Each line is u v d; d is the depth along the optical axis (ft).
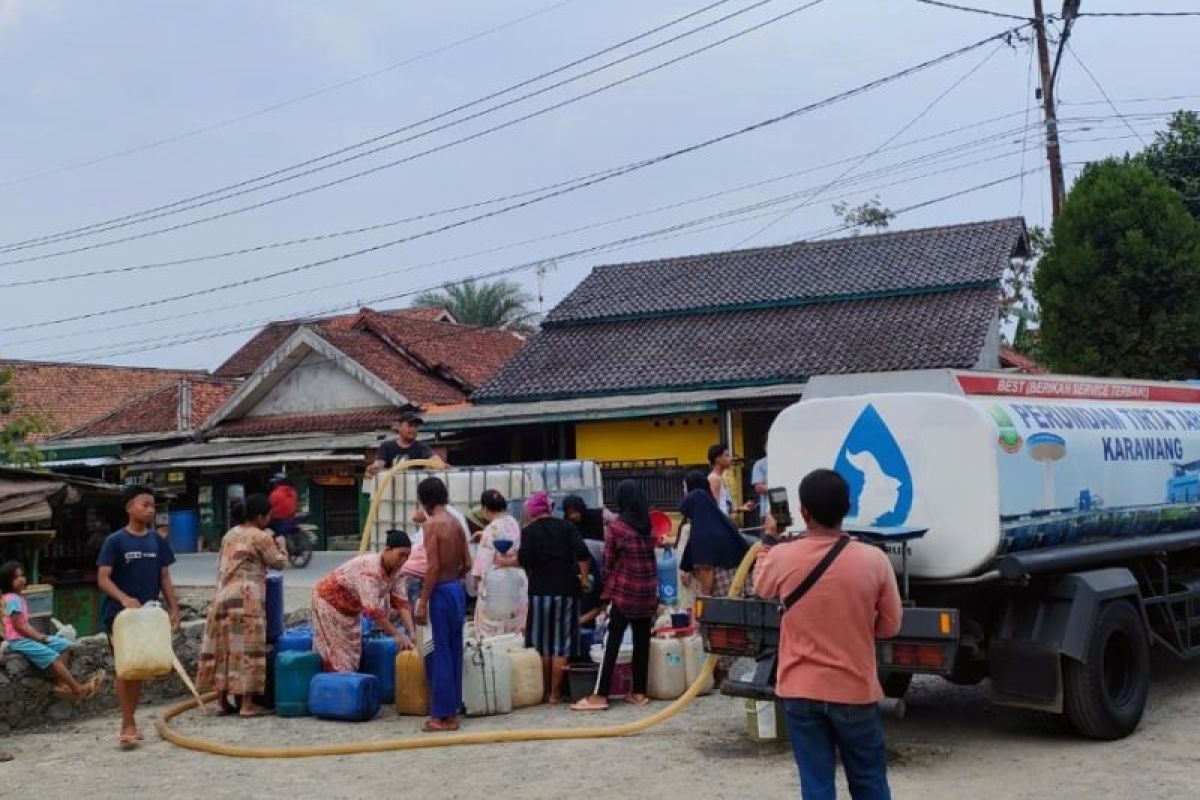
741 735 27.78
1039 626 25.68
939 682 34.24
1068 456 27.50
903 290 91.30
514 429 91.76
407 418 46.16
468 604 40.81
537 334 104.83
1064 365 75.51
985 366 86.63
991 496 25.12
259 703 33.68
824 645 16.44
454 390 109.81
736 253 107.76
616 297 105.70
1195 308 72.18
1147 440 30.60
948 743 26.35
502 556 34.50
